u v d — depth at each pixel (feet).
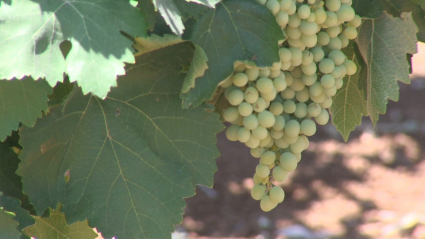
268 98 6.66
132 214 6.63
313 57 6.74
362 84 6.98
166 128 6.67
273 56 6.59
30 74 6.37
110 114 6.66
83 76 6.35
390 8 6.84
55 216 6.81
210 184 6.66
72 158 6.63
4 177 6.64
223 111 6.86
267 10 6.60
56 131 6.60
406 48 6.85
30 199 6.58
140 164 6.65
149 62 6.64
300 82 6.76
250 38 6.59
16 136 6.69
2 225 6.50
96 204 6.63
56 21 6.40
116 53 6.37
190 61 6.66
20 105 6.46
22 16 6.40
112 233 6.61
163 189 6.64
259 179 6.80
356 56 6.97
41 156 6.59
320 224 20.08
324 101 6.79
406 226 19.20
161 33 6.64
